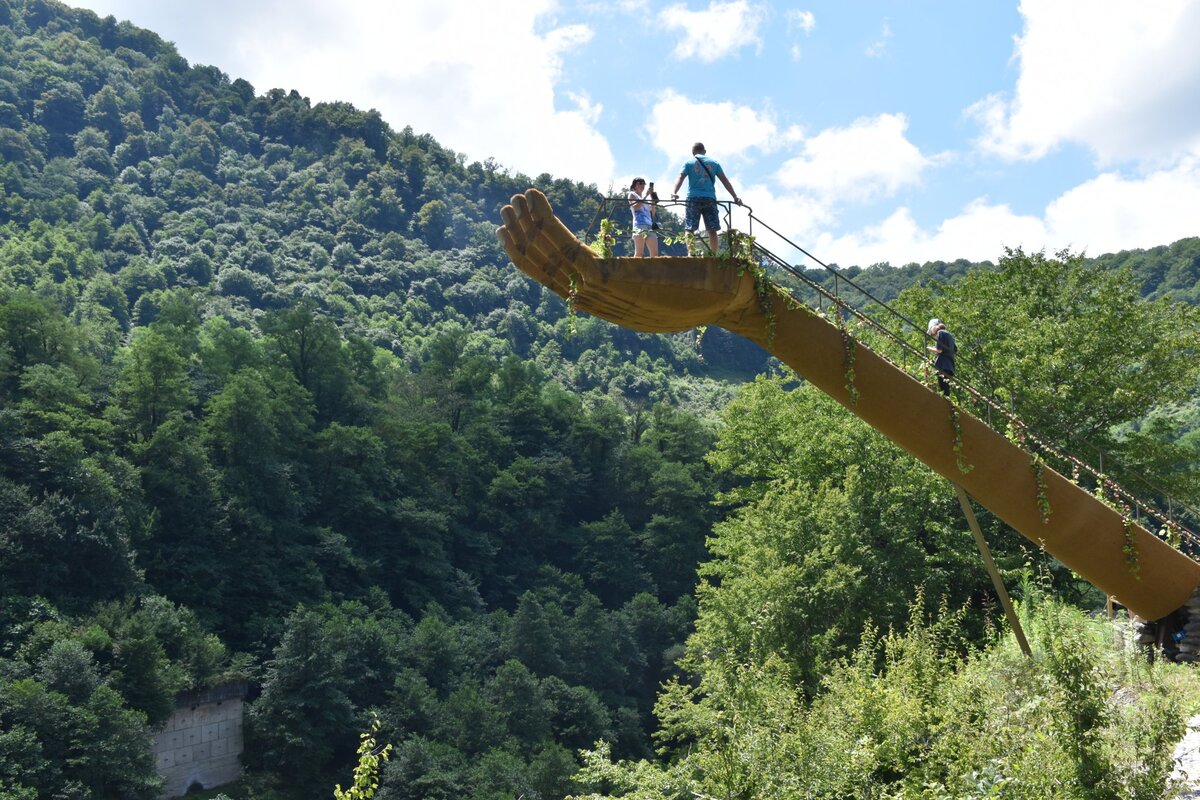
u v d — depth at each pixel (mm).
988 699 10852
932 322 14055
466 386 127562
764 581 24234
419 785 57938
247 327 162125
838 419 29969
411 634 77250
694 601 89250
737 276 11867
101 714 51844
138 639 58594
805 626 23734
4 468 67312
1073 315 30969
